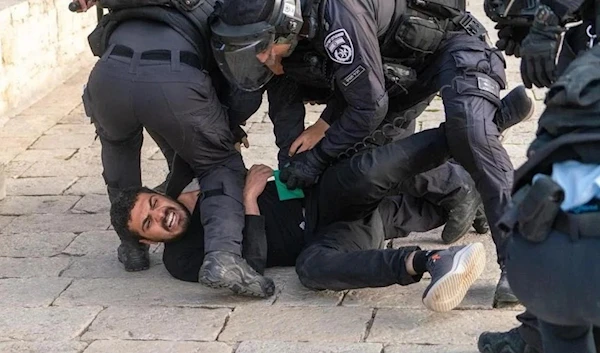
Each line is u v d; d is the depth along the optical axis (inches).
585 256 95.2
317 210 171.2
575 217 95.7
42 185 229.3
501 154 155.5
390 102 177.0
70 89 312.2
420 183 176.7
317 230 171.8
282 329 152.2
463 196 177.5
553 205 95.7
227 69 156.3
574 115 97.4
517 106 161.6
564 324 101.1
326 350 144.1
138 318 158.7
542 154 98.8
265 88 182.2
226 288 160.4
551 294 98.0
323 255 161.8
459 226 180.9
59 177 234.4
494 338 134.3
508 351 132.1
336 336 148.8
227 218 164.4
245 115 175.3
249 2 151.3
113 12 167.3
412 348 143.6
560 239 96.8
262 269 169.6
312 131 176.9
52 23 318.3
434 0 158.4
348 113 157.3
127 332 153.8
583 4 117.3
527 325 124.3
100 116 167.3
